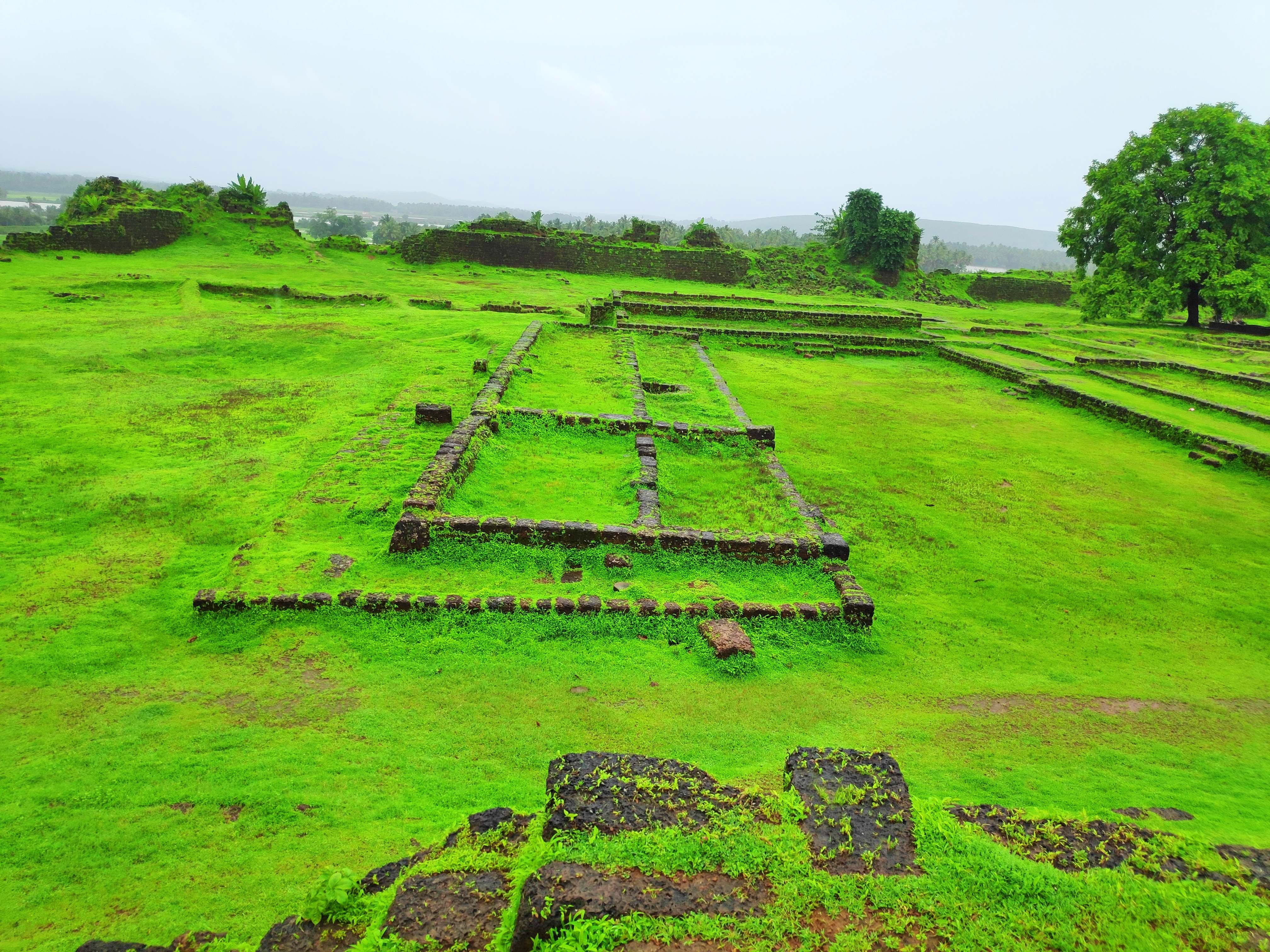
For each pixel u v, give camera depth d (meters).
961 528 10.48
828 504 10.99
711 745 5.43
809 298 44.44
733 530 8.48
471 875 3.23
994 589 8.66
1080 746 5.75
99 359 16.44
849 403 17.84
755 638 6.89
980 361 23.16
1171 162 36.41
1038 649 7.39
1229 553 10.10
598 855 3.17
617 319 24.86
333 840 4.20
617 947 2.76
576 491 9.61
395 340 19.66
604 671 6.25
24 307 22.27
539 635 6.64
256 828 4.28
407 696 5.75
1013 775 5.27
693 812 3.49
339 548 7.82
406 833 4.28
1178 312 47.00
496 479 9.74
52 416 12.42
